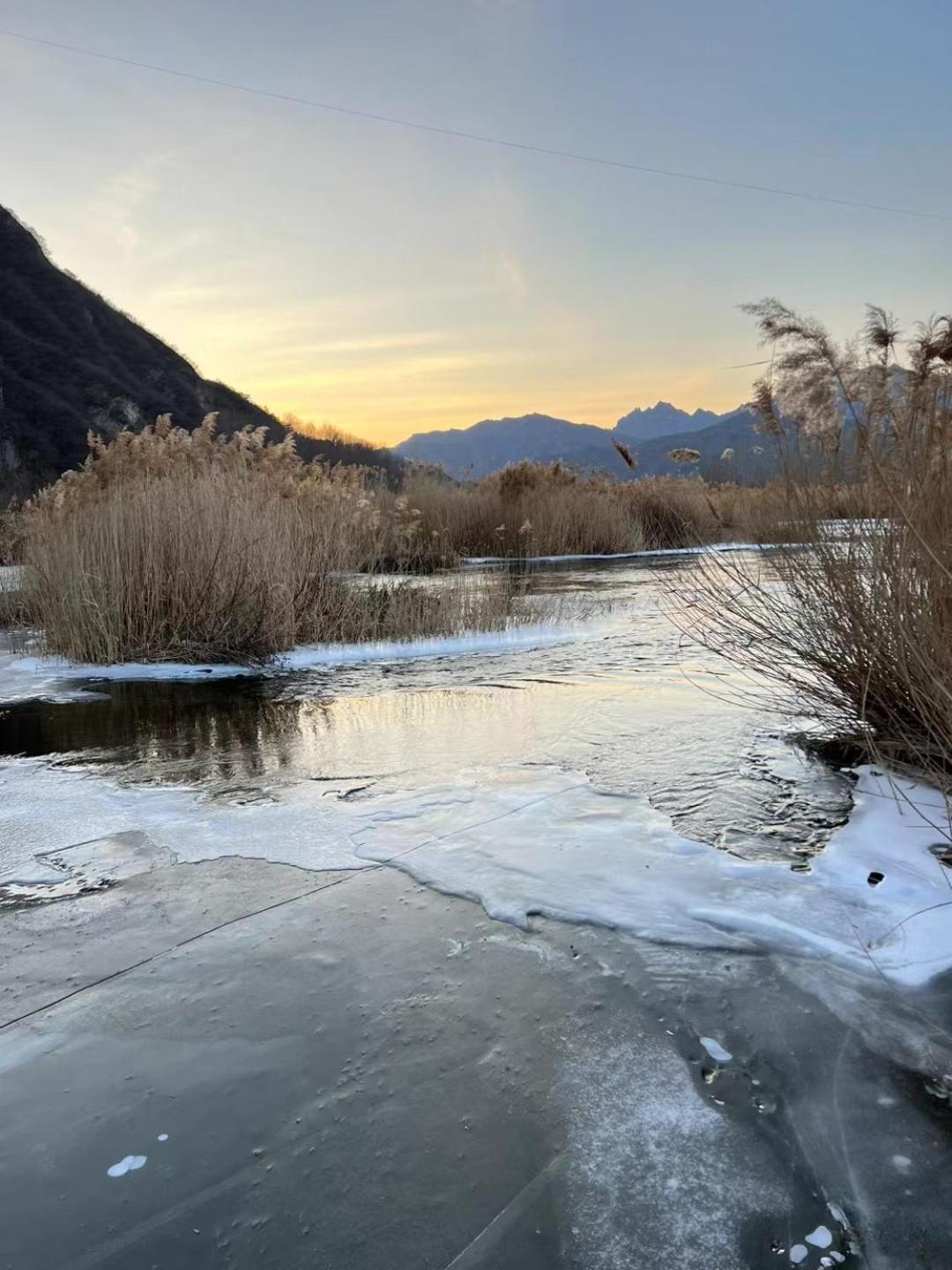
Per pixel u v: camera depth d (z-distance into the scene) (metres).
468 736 4.95
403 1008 2.20
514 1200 1.58
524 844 3.26
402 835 3.40
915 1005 2.16
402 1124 1.79
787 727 4.83
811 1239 1.49
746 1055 1.99
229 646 7.96
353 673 7.28
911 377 3.83
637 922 2.62
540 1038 2.06
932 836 3.16
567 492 21.88
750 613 4.97
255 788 4.07
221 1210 1.58
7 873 3.12
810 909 2.66
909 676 3.53
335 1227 1.54
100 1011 2.23
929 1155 1.67
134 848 3.34
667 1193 1.60
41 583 8.83
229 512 8.53
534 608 10.38
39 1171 1.68
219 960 2.47
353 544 10.91
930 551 3.06
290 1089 1.91
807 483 4.14
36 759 4.68
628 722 5.10
